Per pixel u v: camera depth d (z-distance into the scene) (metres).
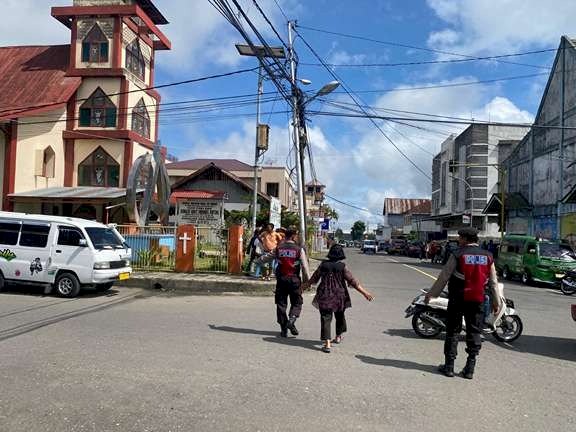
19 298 12.88
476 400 5.73
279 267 8.91
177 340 8.16
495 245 31.67
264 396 5.57
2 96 33.16
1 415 4.85
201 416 4.93
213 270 17.42
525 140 35.47
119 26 33.62
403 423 4.93
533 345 9.02
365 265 33.41
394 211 110.75
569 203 27.62
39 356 6.94
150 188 21.36
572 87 28.95
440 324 9.04
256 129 23.44
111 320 9.90
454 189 55.38
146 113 37.00
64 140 33.97
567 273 18.64
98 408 5.06
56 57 36.09
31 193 31.11
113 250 14.07
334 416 5.05
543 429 4.92
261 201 42.94
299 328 9.65
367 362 7.23
